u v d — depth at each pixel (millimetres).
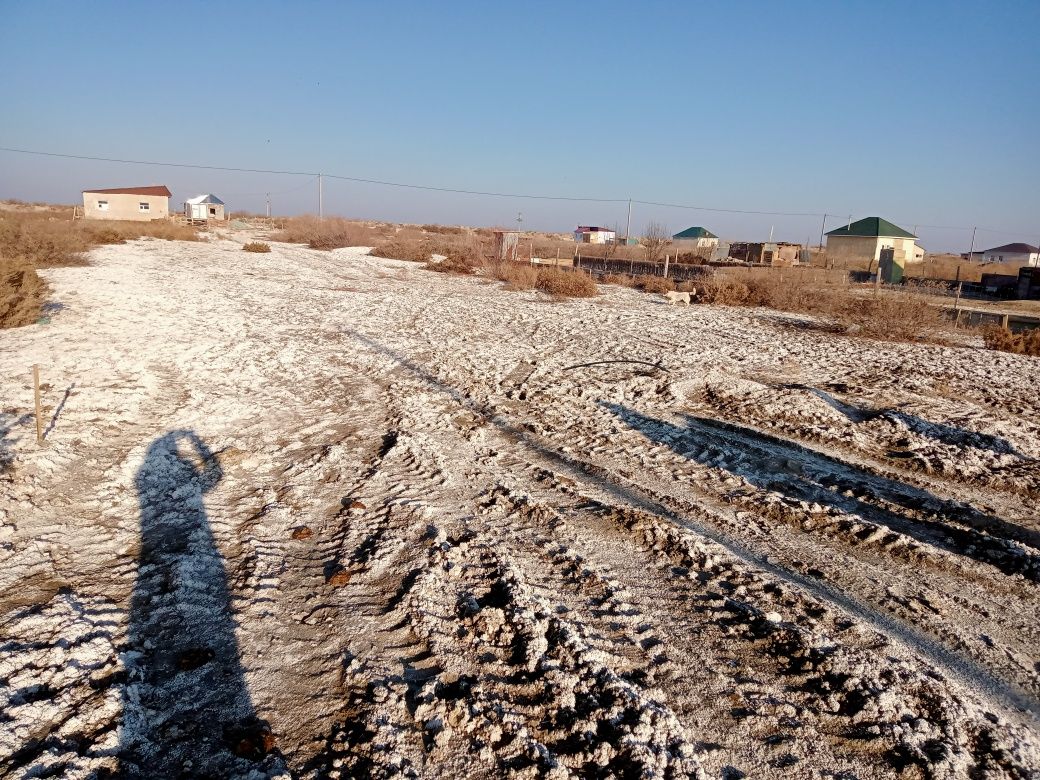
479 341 15000
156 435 8180
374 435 8609
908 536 6137
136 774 3350
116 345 12531
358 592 5004
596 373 12219
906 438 8945
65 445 7570
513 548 5703
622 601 4941
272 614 4719
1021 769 3457
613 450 8336
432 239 56000
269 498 6613
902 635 4680
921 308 18953
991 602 5160
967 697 4020
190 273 25375
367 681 4016
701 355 14055
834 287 26203
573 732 3600
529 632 4395
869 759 3529
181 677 4066
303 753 3504
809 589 5250
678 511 6594
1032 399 11578
